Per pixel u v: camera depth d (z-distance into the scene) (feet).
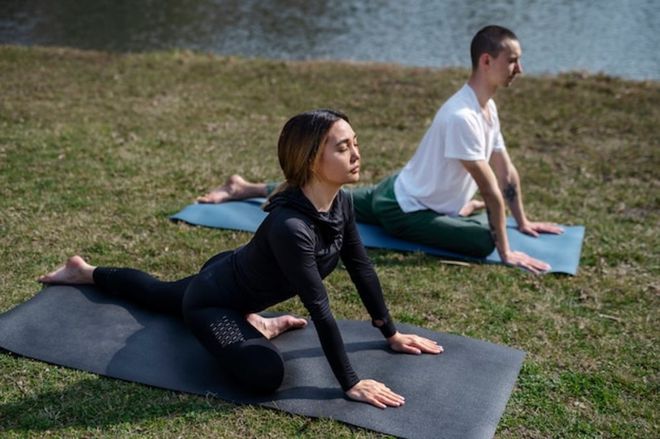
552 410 10.28
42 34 37.76
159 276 13.71
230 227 15.58
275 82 27.81
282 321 11.64
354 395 10.03
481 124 14.34
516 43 14.07
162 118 22.99
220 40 38.17
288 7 45.50
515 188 15.90
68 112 22.91
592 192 18.80
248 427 9.61
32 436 9.39
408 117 24.49
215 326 10.12
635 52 36.45
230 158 19.86
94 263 13.97
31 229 15.10
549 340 12.01
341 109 25.07
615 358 11.57
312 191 9.68
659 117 24.76
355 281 10.73
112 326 11.63
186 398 10.12
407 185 15.24
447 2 46.98
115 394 10.18
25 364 10.74
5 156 18.89
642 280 14.24
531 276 14.12
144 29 39.75
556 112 25.13
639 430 9.95
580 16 43.32
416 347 11.26
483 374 10.80
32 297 12.41
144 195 17.10
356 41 38.65
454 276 14.05
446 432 9.52
